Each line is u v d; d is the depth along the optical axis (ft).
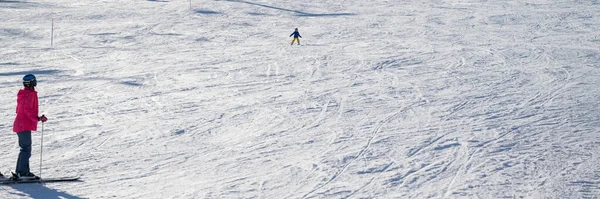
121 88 91.30
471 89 90.53
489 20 220.23
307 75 105.91
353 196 40.86
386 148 54.85
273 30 189.37
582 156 51.16
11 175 45.65
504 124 65.26
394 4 280.10
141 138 59.36
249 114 71.87
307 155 52.54
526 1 289.12
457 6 272.51
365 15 237.66
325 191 42.09
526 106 76.33
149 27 186.29
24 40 154.51
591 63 120.78
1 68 111.04
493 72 108.88
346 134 61.00
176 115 71.15
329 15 236.63
